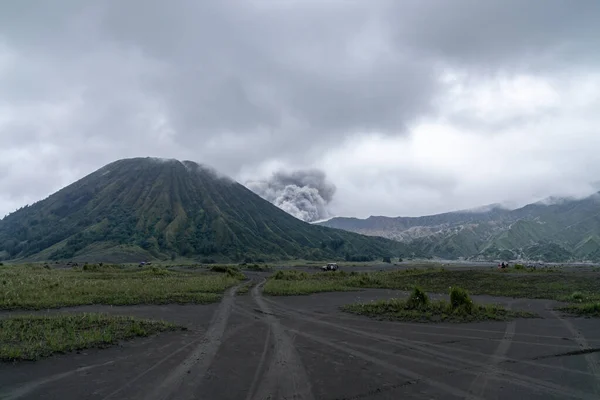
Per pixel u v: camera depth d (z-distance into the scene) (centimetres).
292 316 2114
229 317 2067
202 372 1069
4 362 1104
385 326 1803
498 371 1105
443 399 888
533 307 2455
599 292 3259
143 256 17525
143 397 878
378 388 957
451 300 2205
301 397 890
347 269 12062
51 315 1889
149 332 1562
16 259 19025
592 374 1080
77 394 888
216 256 19950
